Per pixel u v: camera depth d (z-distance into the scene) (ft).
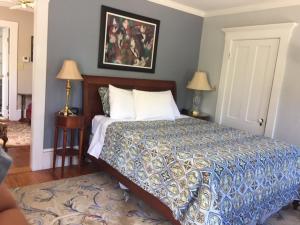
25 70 19.20
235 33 13.01
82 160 11.31
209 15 14.30
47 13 9.78
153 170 7.28
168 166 6.86
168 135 8.79
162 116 11.56
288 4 11.08
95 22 11.09
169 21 13.41
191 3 13.07
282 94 11.39
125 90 11.44
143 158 7.70
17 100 19.19
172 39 13.75
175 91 14.15
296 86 10.95
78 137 11.37
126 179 8.49
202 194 5.86
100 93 11.19
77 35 10.72
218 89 14.05
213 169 6.12
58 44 10.32
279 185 7.66
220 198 6.03
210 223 5.74
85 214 7.68
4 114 19.26
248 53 12.63
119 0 11.57
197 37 14.73
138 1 12.15
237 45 13.07
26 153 12.26
